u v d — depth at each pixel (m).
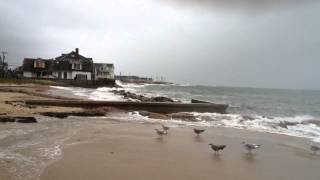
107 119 25.97
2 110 24.94
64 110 27.59
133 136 18.44
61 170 11.10
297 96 106.00
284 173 12.27
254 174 11.91
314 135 21.78
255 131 22.81
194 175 11.33
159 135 18.94
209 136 19.84
